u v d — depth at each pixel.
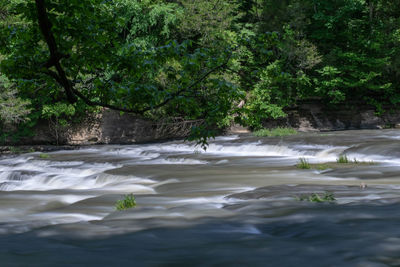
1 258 5.12
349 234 5.96
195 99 6.31
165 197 11.71
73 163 25.08
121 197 12.05
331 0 47.03
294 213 7.74
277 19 43.81
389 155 20.83
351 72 46.09
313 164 19.17
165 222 7.42
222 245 5.67
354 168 16.83
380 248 5.20
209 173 17.50
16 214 11.10
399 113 45.88
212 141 31.33
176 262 4.93
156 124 39.41
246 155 26.00
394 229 6.17
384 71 46.09
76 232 6.70
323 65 45.16
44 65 5.71
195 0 40.91
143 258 5.11
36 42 5.82
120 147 33.88
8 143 38.53
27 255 5.28
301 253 5.13
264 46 6.30
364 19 48.03
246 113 6.70
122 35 41.47
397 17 48.19
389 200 8.73
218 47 6.44
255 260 4.92
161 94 6.02
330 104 45.00
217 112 6.20
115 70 6.14
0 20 28.52
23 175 21.30
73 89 5.92
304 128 43.28
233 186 13.62
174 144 32.59
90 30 5.59
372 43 45.03
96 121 40.25
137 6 36.72
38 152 33.28
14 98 33.03
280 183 14.07
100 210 10.20
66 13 5.58
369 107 45.53
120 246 5.74
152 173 18.02
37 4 5.05
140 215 8.57
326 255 5.00
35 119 38.53
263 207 8.55
